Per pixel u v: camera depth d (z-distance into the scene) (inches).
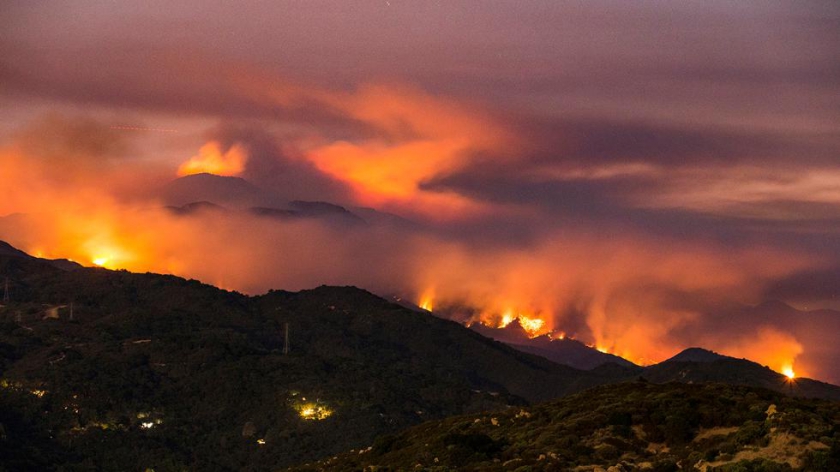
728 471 2465.6
